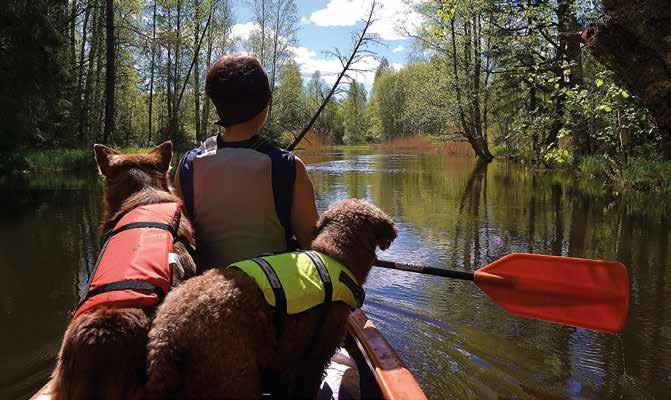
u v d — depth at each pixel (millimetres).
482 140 27969
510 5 15719
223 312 1872
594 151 17750
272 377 2123
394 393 2246
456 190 14320
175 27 29109
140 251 2162
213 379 1851
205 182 2588
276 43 37281
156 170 2805
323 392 2883
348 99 70250
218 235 2578
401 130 63344
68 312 5270
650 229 8711
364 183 16234
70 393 1834
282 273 2055
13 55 17656
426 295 5770
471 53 25875
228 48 33906
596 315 2959
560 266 3029
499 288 3121
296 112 36188
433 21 23344
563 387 3877
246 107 2555
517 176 17984
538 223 9445
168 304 1914
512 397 3754
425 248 7676
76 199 12461
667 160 12867
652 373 4039
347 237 2352
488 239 8211
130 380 1872
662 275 6203
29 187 14727
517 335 4770
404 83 62406
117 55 34125
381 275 6445
